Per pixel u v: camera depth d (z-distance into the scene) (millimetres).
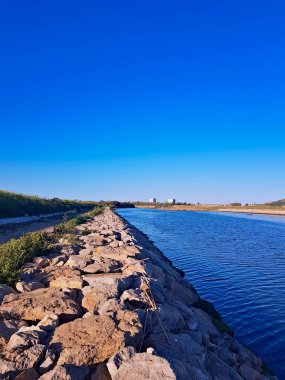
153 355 5461
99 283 9109
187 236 40469
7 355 5555
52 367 5438
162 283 12219
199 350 7176
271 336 12125
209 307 13578
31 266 11180
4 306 7543
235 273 20719
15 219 34750
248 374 8523
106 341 5891
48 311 7270
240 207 144875
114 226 28703
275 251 29406
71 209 69438
